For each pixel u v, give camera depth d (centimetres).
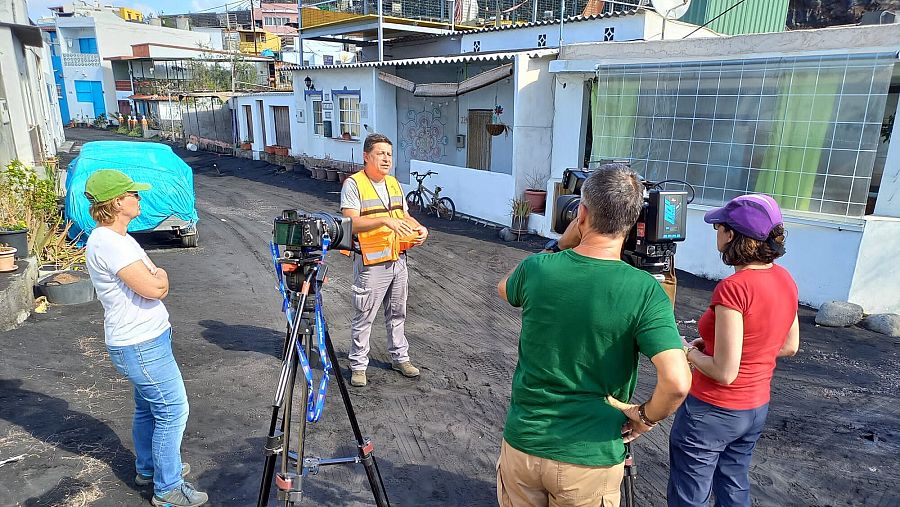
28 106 1494
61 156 2205
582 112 973
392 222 414
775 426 423
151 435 322
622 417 194
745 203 230
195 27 5322
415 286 773
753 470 369
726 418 236
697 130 798
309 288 260
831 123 675
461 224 1190
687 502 249
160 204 916
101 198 276
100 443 373
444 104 1530
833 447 396
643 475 359
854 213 673
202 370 493
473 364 525
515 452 204
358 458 285
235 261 895
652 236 236
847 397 472
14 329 555
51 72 2636
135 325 282
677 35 1160
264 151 2259
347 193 439
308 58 3778
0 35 1213
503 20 1727
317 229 254
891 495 345
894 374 518
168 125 3250
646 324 181
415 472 361
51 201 788
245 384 470
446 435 404
